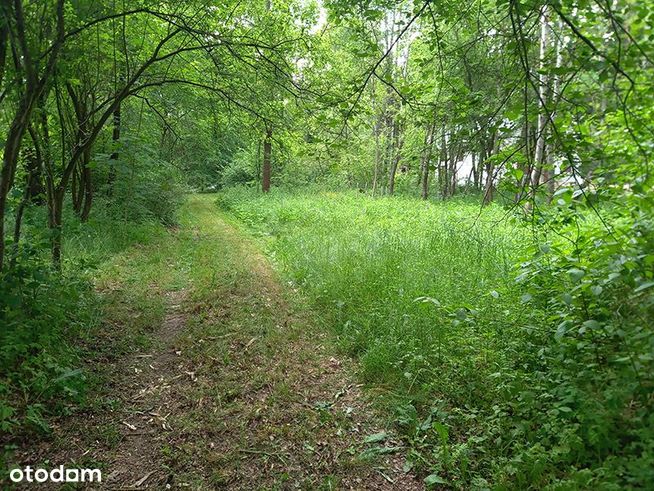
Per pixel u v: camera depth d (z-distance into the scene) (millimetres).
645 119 3336
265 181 21688
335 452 3223
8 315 3742
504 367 3703
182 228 12648
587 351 3336
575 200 3732
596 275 3471
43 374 3502
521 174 3902
